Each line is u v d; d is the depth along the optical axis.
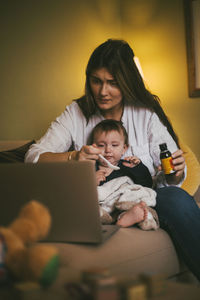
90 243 1.17
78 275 0.86
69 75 3.26
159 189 1.60
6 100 2.79
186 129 3.29
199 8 3.15
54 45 3.14
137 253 1.21
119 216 1.43
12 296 0.76
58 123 1.90
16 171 1.12
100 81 1.72
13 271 0.82
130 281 0.77
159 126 1.84
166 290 0.84
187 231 1.36
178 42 3.33
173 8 3.35
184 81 3.30
